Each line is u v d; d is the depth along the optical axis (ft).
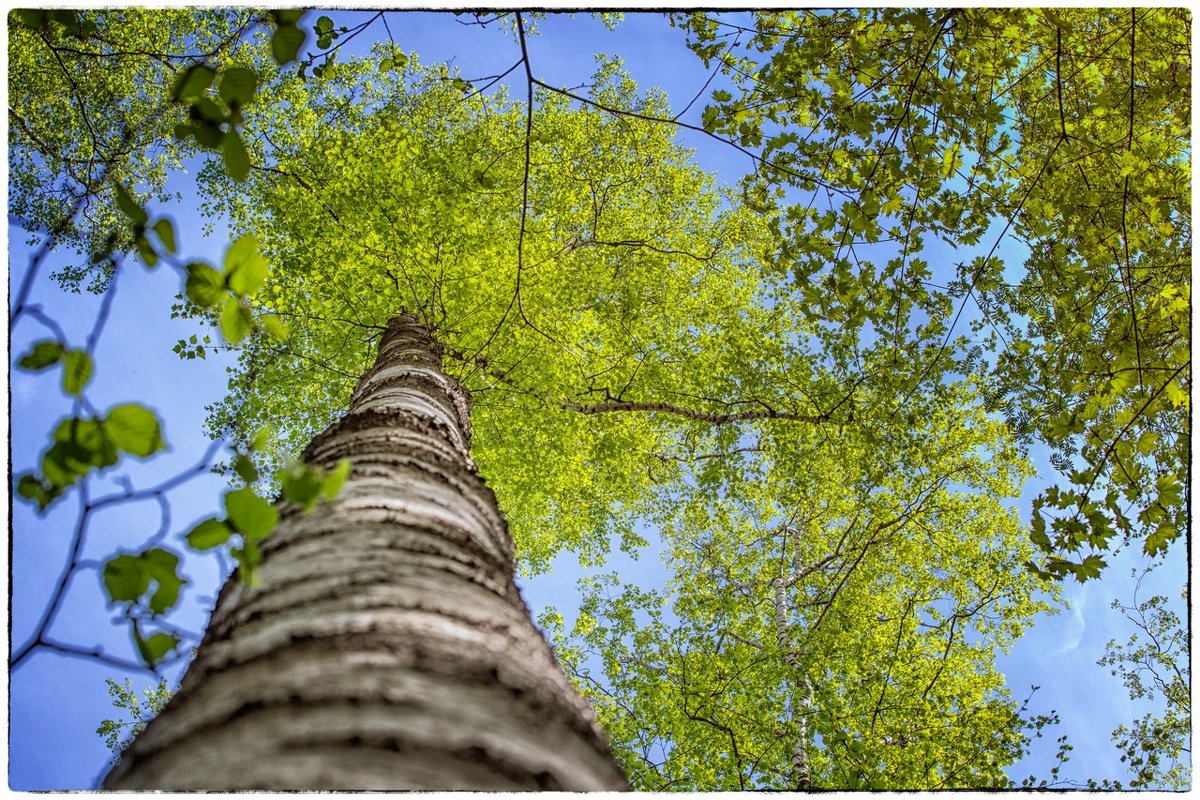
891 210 13.16
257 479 3.02
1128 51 12.70
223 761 2.99
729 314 30.48
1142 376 11.86
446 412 10.62
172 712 3.60
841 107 12.59
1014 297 17.98
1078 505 10.34
